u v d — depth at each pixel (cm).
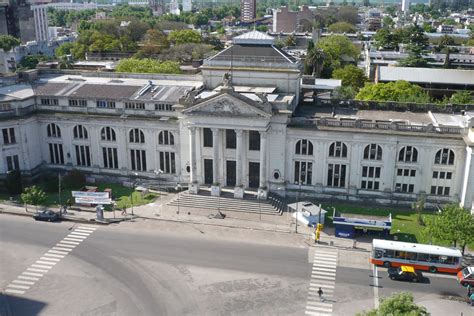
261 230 9300
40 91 11856
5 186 10906
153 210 10119
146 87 11738
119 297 7319
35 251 8588
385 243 8094
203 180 10869
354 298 7294
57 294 7400
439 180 9925
